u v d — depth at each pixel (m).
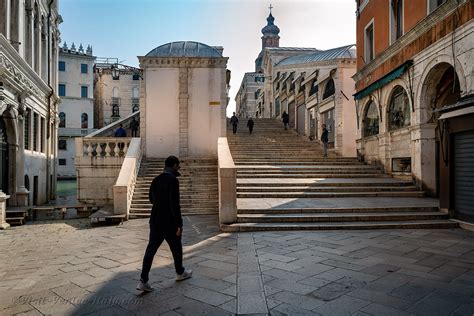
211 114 17.94
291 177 14.80
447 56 10.84
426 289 4.60
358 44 19.23
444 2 10.70
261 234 8.29
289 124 30.58
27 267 6.00
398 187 12.87
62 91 47.25
